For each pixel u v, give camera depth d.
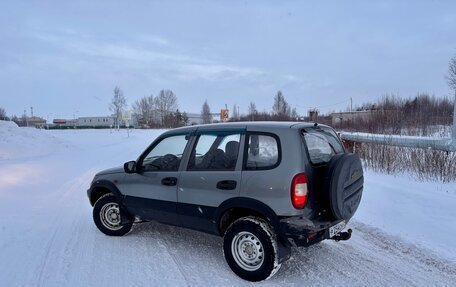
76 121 108.88
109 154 18.81
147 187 5.14
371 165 11.09
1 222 6.48
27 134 21.77
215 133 4.63
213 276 4.27
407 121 15.61
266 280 4.13
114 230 5.70
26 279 4.23
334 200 3.94
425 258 4.73
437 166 9.45
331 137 4.70
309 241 3.81
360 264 4.57
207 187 4.44
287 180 3.83
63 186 10.01
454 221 6.06
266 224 4.04
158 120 89.69
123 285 4.06
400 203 7.25
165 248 5.18
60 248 5.21
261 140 4.16
